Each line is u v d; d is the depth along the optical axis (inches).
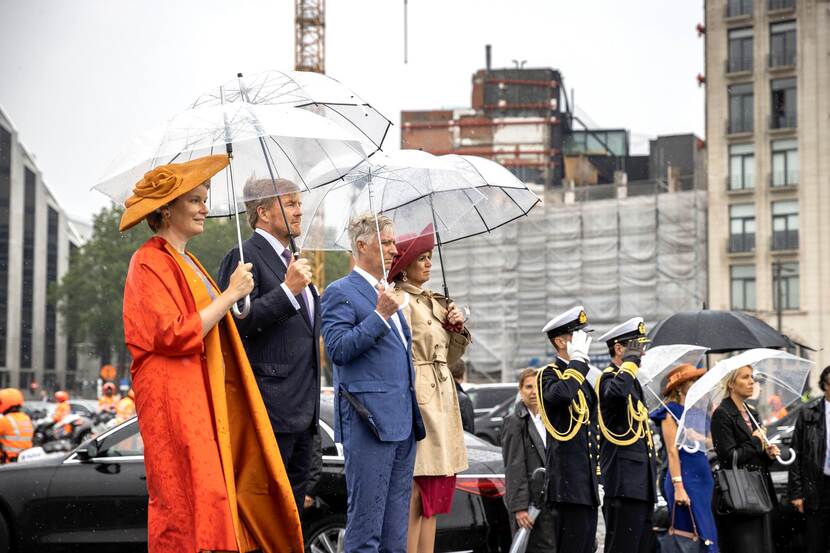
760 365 367.9
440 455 251.9
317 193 277.0
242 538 191.3
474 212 302.2
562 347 304.5
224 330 195.3
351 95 253.0
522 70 3211.1
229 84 244.1
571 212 2460.6
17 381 3818.9
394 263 257.4
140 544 338.3
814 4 2284.7
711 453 378.3
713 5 2380.7
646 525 313.9
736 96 2347.4
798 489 368.8
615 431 310.3
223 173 225.8
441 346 258.4
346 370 234.2
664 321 427.5
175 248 191.8
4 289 3794.3
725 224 2333.9
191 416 180.9
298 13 3747.5
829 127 2257.6
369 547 229.9
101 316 3617.1
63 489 344.8
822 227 2247.8
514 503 327.0
